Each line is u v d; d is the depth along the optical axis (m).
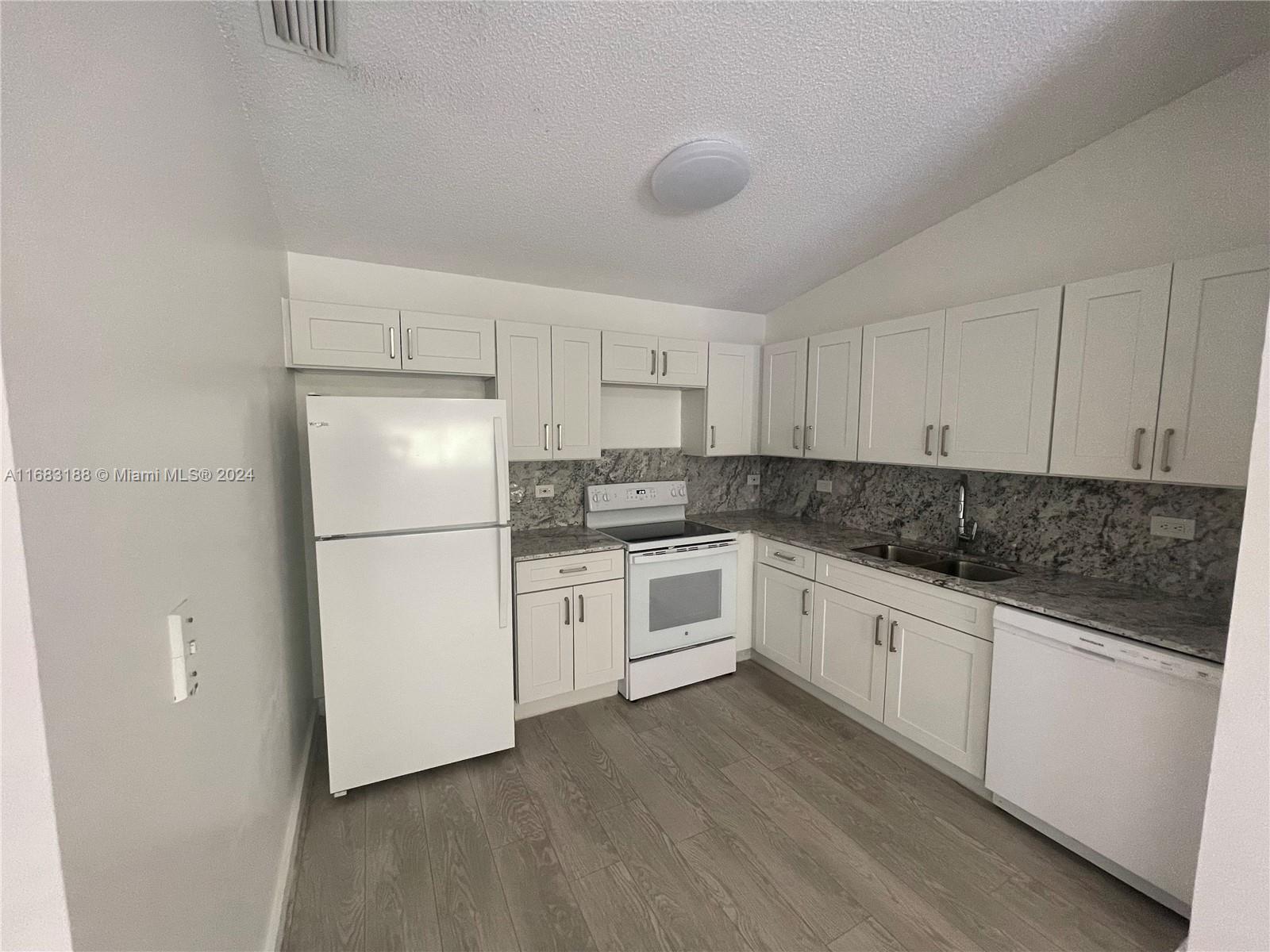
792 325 3.47
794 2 1.35
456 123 1.67
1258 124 1.58
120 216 0.71
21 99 0.51
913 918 1.50
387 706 2.00
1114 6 1.41
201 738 0.93
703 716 2.60
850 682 2.51
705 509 3.64
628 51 1.45
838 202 2.32
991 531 2.42
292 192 1.92
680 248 2.63
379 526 1.95
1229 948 1.11
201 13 1.10
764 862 1.70
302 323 2.16
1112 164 1.90
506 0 1.28
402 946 1.42
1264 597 1.05
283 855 1.61
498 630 2.17
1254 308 1.43
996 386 2.07
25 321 0.51
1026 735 1.78
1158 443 1.63
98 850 0.60
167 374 0.85
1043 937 1.44
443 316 2.43
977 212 2.36
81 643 0.58
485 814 1.91
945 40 1.49
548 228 2.35
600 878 1.64
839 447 2.84
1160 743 1.46
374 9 1.26
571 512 3.14
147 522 0.76
